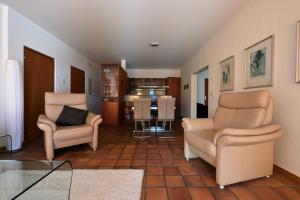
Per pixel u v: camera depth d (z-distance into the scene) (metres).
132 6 3.12
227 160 1.96
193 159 2.90
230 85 3.60
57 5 3.14
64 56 5.31
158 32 4.31
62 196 1.79
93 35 4.58
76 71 6.24
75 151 3.32
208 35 4.50
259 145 2.12
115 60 7.57
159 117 4.90
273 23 2.44
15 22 3.39
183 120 2.93
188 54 6.41
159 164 2.69
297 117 2.10
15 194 1.59
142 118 4.89
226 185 2.05
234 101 2.67
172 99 4.82
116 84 6.69
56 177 2.14
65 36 4.69
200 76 8.70
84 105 3.93
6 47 3.21
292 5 2.15
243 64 3.13
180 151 3.34
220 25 3.90
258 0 2.74
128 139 4.29
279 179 2.19
